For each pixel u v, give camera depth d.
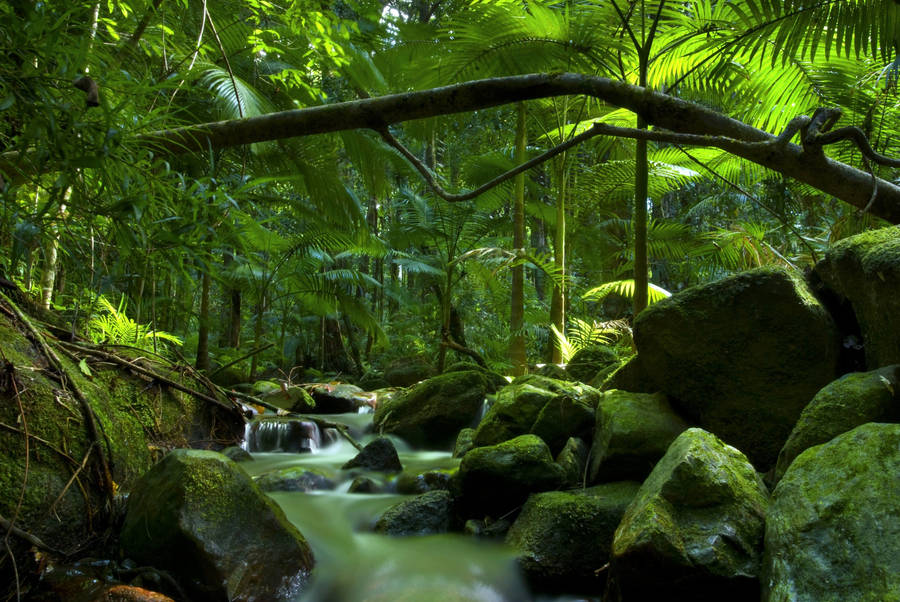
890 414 2.05
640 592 1.83
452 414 4.56
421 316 10.94
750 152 2.83
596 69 4.55
